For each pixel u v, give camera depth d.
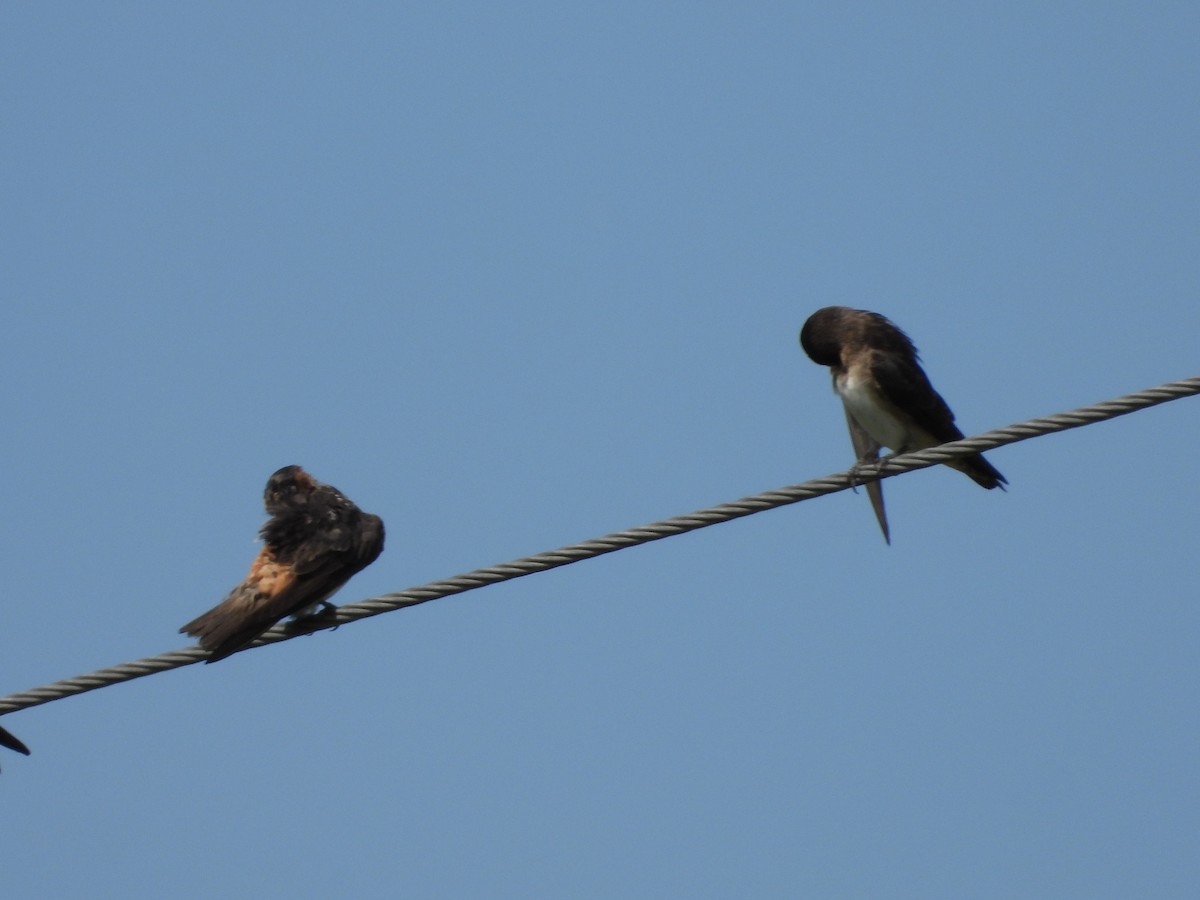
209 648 12.30
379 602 12.74
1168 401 11.37
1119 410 11.55
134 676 12.57
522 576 12.27
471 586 12.37
